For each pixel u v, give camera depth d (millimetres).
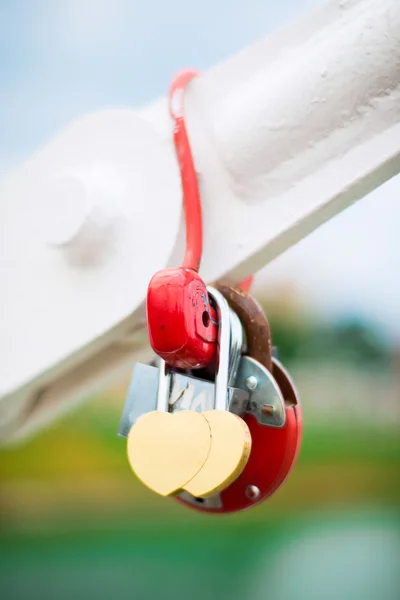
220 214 772
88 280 771
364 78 713
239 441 637
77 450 4703
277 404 726
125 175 776
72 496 4594
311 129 735
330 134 733
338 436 5340
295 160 746
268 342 779
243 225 763
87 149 797
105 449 4746
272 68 770
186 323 654
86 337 768
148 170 766
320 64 729
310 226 764
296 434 753
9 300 804
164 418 664
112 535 4422
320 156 738
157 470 652
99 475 4680
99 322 762
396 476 5281
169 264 766
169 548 4348
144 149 771
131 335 803
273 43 773
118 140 785
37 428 910
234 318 736
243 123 757
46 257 789
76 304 774
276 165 750
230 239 765
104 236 760
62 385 858
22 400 833
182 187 750
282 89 743
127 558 4180
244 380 741
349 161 728
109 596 3773
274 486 746
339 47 723
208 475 643
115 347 843
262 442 748
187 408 710
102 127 793
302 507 5000
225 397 687
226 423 648
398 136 712
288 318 5395
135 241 757
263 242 751
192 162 753
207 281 771
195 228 740
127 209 764
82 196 758
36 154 817
